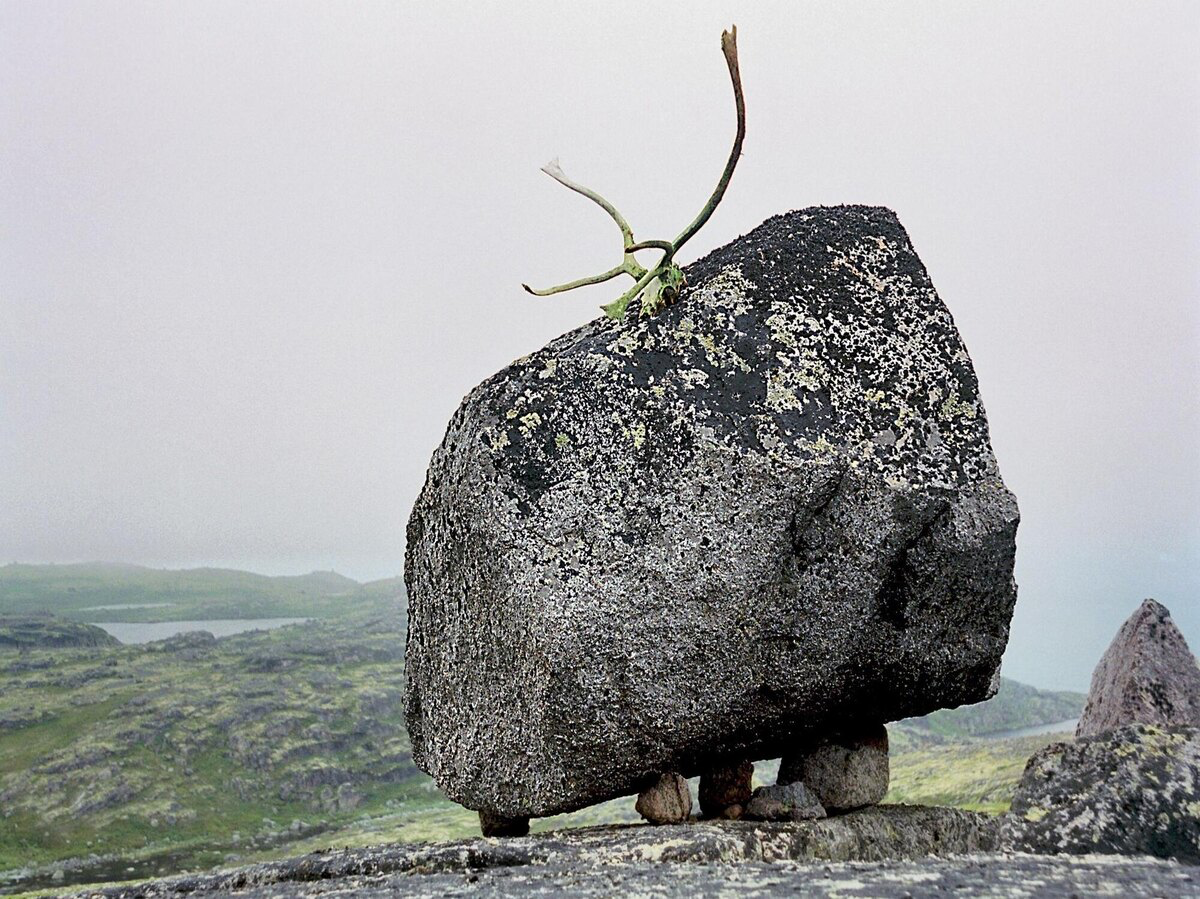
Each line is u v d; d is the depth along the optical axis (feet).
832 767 16.25
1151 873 11.68
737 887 11.41
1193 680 19.71
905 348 15.60
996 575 15.23
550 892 11.64
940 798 31.86
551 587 14.32
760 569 14.42
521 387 15.39
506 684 15.14
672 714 14.53
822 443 14.75
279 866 13.93
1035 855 13.05
